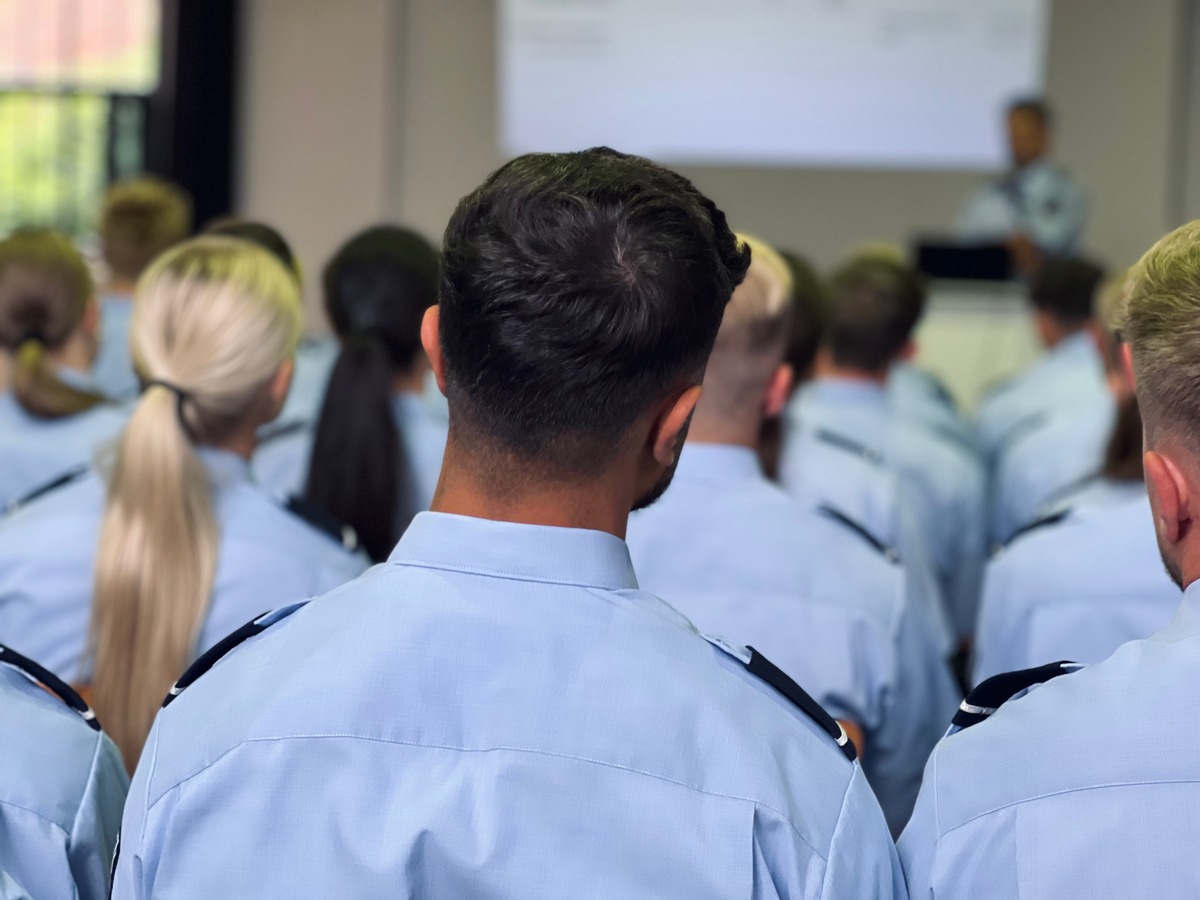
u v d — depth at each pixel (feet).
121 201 11.59
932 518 9.53
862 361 9.54
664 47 23.00
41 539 5.28
